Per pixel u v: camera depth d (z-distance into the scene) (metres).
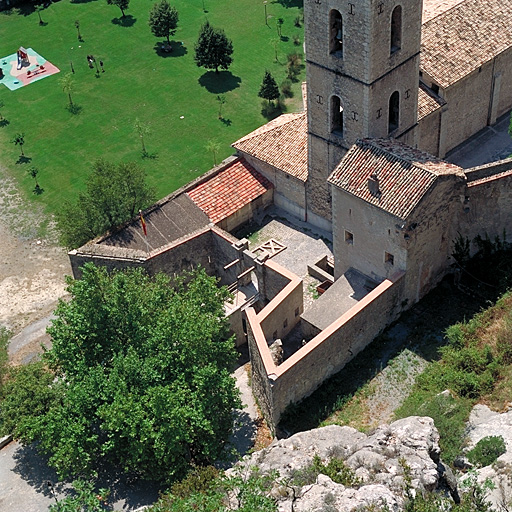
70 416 45.34
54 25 97.44
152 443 43.72
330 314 51.25
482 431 40.78
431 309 52.06
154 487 45.78
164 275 52.69
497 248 53.44
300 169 60.28
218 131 77.19
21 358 58.25
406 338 50.50
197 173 72.50
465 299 52.31
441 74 59.91
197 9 97.19
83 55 91.06
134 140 77.25
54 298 62.97
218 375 45.59
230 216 61.66
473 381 45.19
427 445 36.88
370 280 52.75
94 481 46.59
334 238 53.69
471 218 51.44
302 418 47.06
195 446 46.38
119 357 45.62
